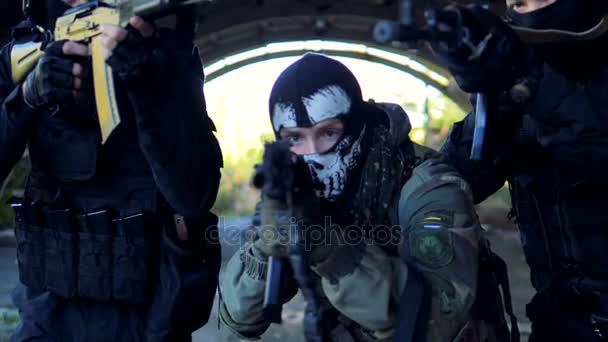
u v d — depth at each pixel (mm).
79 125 2402
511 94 2076
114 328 2459
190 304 2465
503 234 12367
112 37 2098
